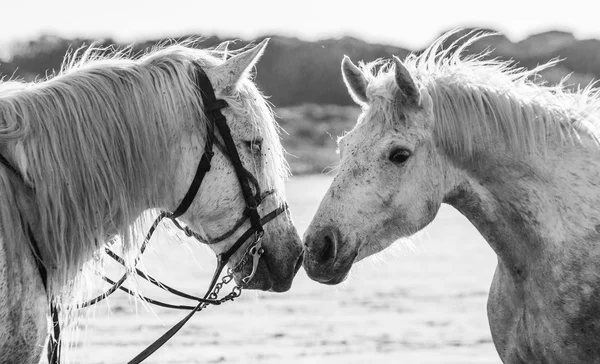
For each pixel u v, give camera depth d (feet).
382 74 17.40
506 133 16.35
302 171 170.91
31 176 15.05
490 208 16.70
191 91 16.15
